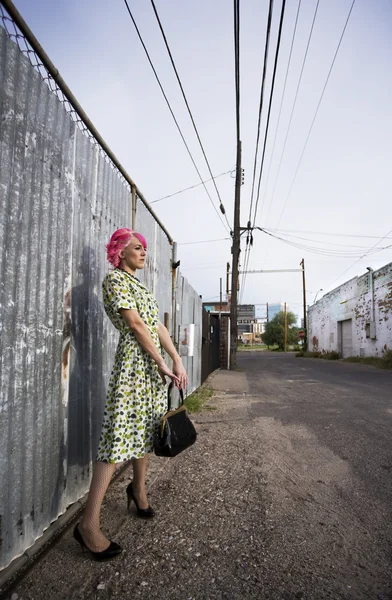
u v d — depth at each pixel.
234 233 15.18
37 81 1.76
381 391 7.26
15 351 1.60
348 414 4.94
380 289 17.36
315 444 3.59
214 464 3.05
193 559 1.73
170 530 2.00
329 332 26.42
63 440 2.04
